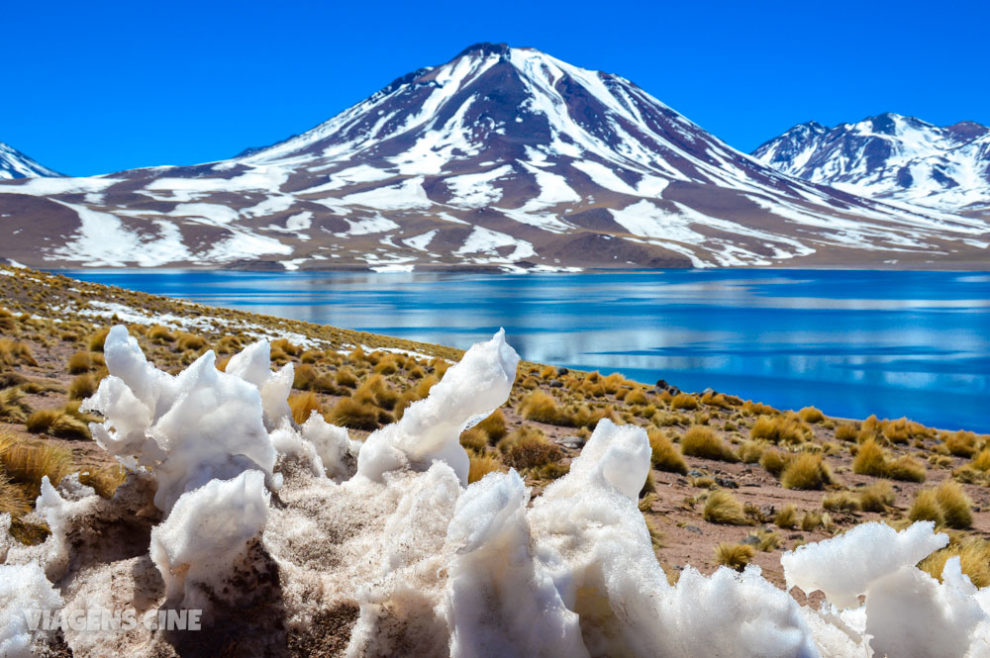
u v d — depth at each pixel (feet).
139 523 7.84
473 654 5.12
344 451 10.34
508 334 260.62
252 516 6.06
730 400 91.20
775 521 28.14
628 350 212.64
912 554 5.55
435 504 6.57
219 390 7.54
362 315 344.69
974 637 5.34
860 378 159.12
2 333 60.80
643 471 6.99
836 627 5.94
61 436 23.77
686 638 5.06
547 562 5.47
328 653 5.98
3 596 5.43
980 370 171.53
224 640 5.84
